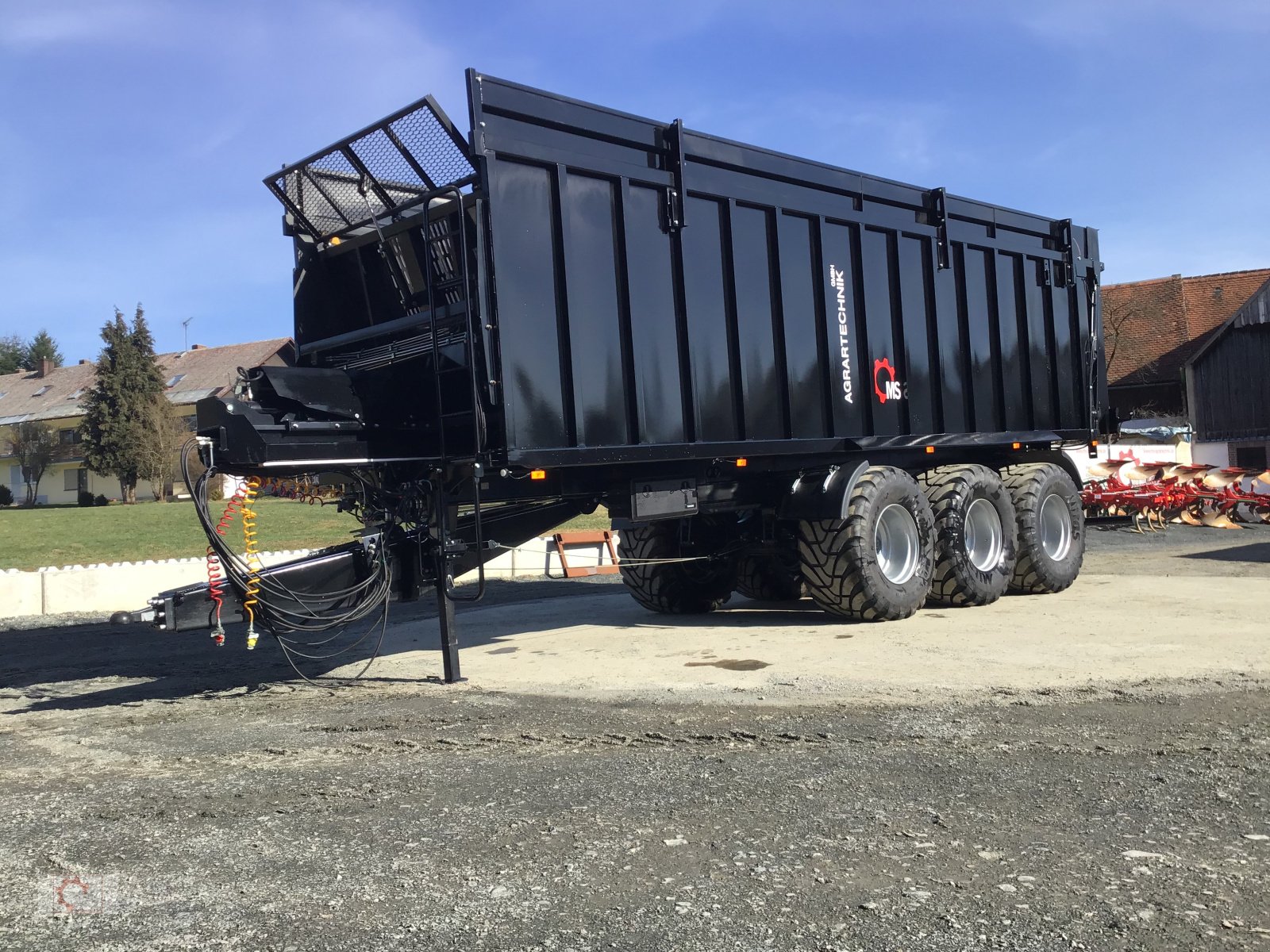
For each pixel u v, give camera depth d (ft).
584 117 21.13
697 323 23.35
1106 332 120.67
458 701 19.04
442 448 20.12
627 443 21.71
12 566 53.67
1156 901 9.40
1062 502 32.83
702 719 16.88
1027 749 14.42
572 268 20.79
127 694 21.68
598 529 56.85
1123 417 117.08
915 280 29.12
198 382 169.37
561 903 9.71
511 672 21.86
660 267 22.70
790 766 13.97
